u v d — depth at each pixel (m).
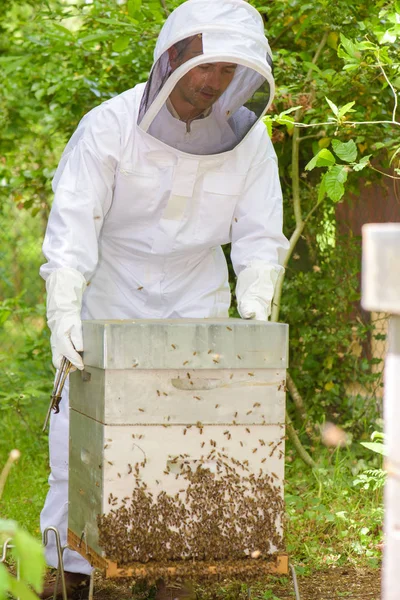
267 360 3.29
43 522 4.39
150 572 3.24
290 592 4.54
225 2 3.71
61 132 8.31
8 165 9.20
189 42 3.62
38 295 11.88
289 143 7.07
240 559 3.33
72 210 4.01
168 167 4.06
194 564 3.27
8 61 7.93
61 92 7.39
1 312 7.71
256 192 4.33
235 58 3.58
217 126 3.95
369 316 7.44
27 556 1.41
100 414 3.25
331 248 7.33
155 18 6.58
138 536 3.23
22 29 9.12
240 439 3.31
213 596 4.38
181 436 3.27
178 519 3.26
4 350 10.62
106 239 4.36
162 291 4.32
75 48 7.20
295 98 6.18
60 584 4.34
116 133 4.06
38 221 11.78
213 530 3.29
